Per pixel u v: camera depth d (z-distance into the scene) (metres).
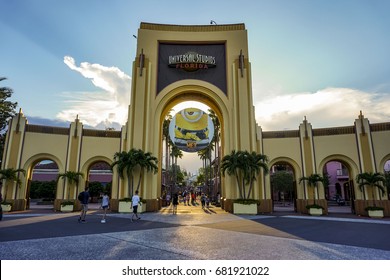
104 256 7.28
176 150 54.72
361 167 23.83
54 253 7.56
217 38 28.09
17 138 24.95
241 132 25.38
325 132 25.64
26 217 18.52
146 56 27.17
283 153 26.27
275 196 59.62
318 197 24.41
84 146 26.80
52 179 51.22
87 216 19.55
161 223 15.33
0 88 31.16
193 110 29.02
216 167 45.00
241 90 26.38
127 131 26.06
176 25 28.41
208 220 17.22
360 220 18.38
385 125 23.75
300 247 8.77
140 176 23.67
